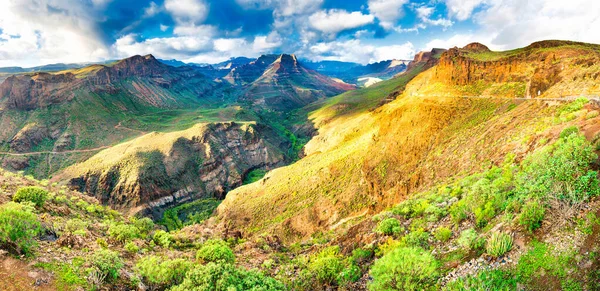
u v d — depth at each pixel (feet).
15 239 73.41
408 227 98.58
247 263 117.39
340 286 80.94
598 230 46.65
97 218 158.61
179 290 74.54
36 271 70.38
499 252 55.31
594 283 41.68
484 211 73.36
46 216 119.55
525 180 71.56
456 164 176.76
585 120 93.15
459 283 53.16
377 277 62.34
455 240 73.87
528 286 47.29
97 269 75.92
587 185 54.60
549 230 52.24
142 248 117.50
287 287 88.02
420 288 58.13
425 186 182.50
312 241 164.66
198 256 110.83
